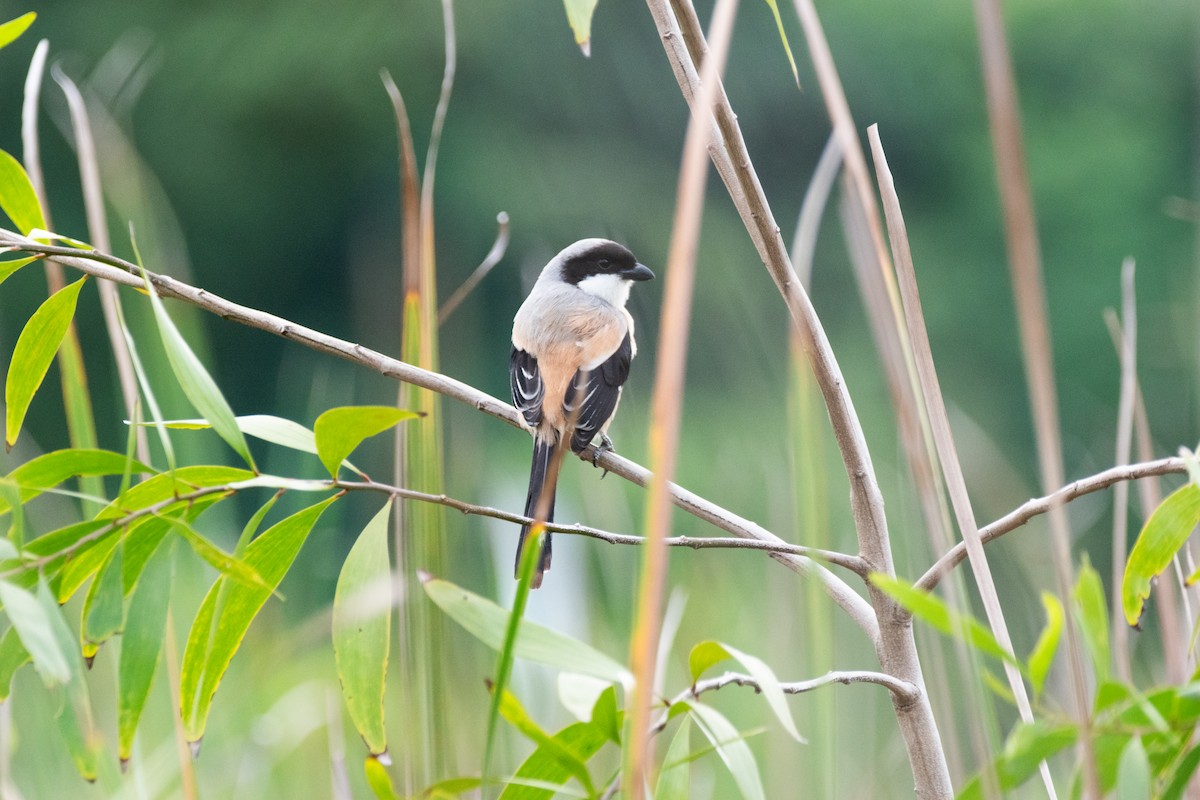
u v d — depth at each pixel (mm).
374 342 16062
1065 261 31031
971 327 31312
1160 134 31969
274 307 32312
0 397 9172
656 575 3125
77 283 5008
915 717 4609
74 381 5895
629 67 32594
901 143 33188
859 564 4695
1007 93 3342
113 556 4230
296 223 32250
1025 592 7000
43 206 5895
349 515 17484
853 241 4055
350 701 4461
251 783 7223
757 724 7590
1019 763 3713
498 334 31156
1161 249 30812
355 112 31453
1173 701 3656
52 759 7137
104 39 30109
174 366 4195
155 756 6766
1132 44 32156
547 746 3750
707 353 27438
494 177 31203
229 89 30719
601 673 4098
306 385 21219
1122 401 5535
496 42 31953
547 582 7527
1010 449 28812
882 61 32656
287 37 30781
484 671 6723
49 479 4379
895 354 4086
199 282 31547
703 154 3164
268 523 20234
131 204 7707
